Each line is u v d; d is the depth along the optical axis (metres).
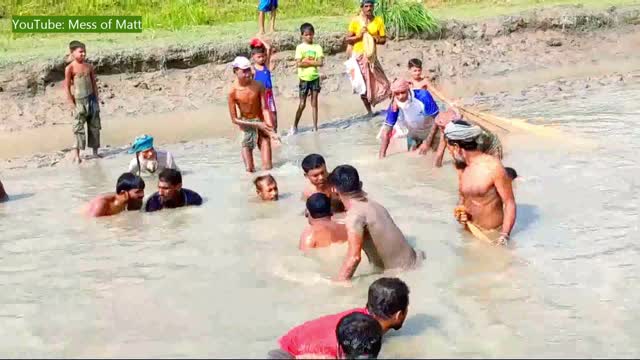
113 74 15.39
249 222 8.29
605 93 14.45
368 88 13.70
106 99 14.87
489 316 6.00
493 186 7.41
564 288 6.45
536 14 19.41
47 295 6.58
